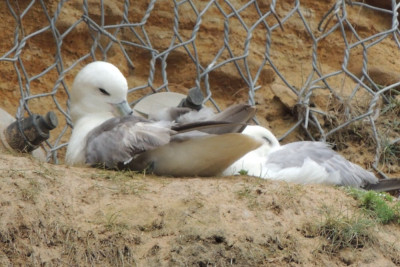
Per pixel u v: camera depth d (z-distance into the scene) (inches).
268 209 418.0
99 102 493.7
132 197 414.9
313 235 410.9
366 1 738.2
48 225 392.5
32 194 402.6
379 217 433.4
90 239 391.2
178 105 514.9
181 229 397.7
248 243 397.4
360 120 629.3
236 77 657.0
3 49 641.0
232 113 462.3
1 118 511.8
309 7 716.7
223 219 405.1
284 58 687.7
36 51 641.6
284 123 632.4
